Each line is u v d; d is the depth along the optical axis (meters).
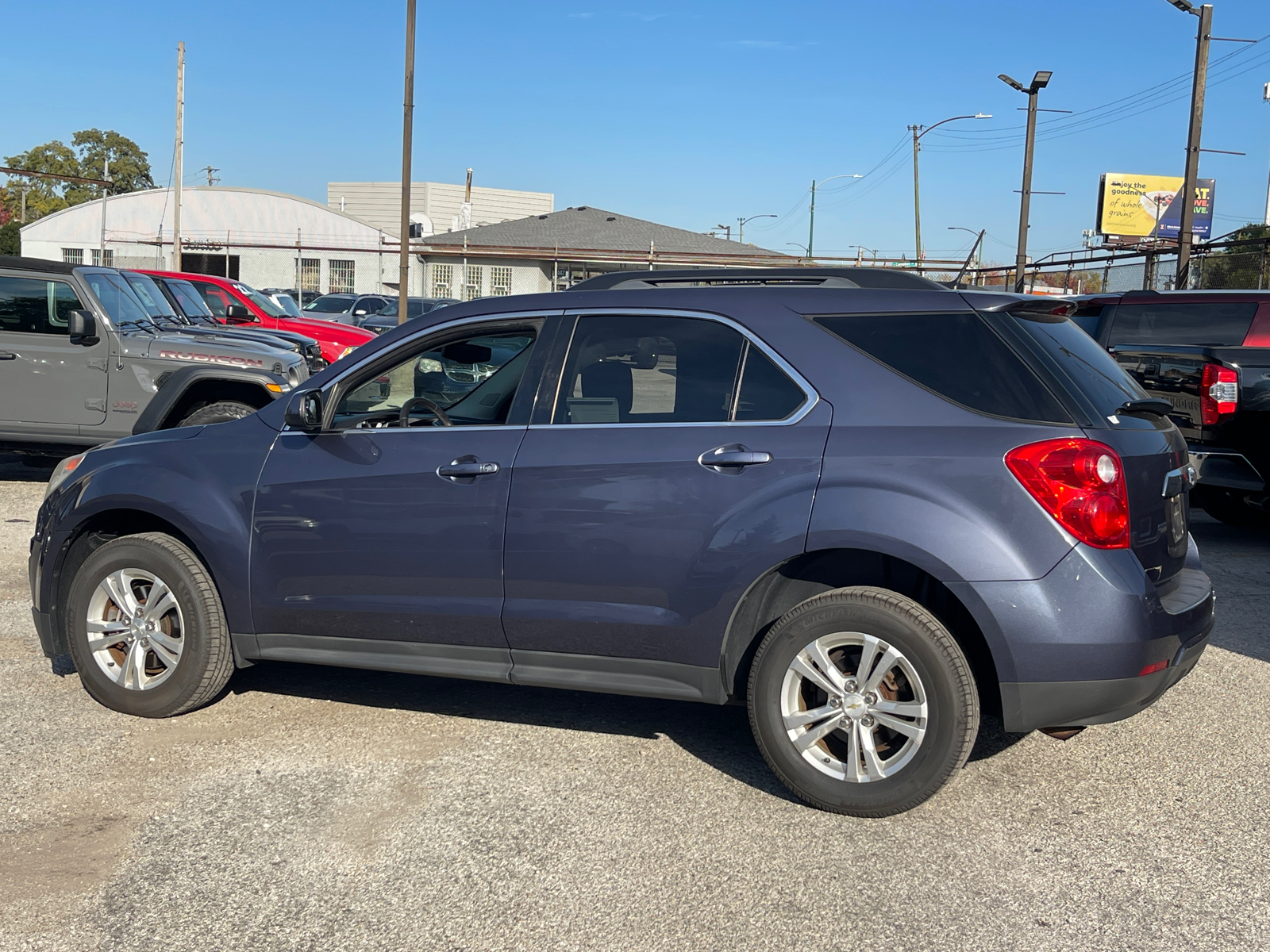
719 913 3.24
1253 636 6.23
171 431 4.93
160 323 10.91
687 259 44.91
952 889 3.38
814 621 3.81
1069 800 4.05
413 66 22.19
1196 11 21.62
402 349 4.49
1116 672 3.55
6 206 104.25
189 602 4.61
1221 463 8.27
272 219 50.59
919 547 3.61
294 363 10.34
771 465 3.83
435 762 4.33
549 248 46.28
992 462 3.60
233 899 3.29
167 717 4.75
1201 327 8.96
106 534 5.03
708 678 3.99
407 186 22.62
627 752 4.45
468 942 3.08
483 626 4.25
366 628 4.44
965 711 3.66
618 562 4.02
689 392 4.04
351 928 3.14
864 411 3.80
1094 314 9.76
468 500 4.21
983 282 36.94
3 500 10.02
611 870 3.48
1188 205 22.08
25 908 3.22
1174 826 3.84
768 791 4.09
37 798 3.96
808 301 4.01
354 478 4.38
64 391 9.99
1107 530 3.56
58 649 4.97
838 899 3.32
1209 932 3.16
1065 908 3.28
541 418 4.21
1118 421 3.79
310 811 3.88
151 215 51.56
